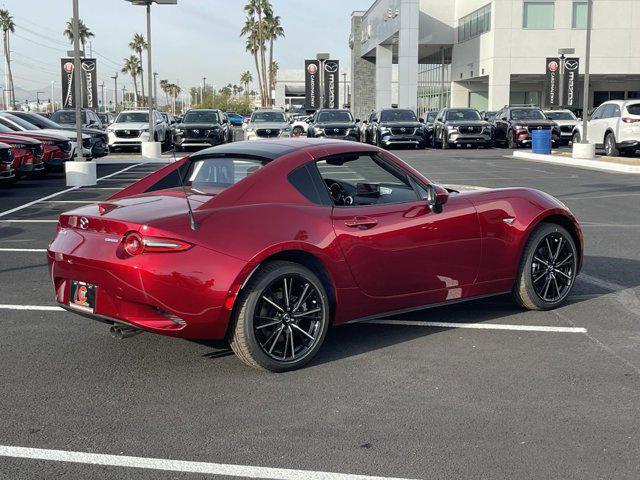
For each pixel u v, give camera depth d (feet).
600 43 150.61
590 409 13.51
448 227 17.87
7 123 63.87
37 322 19.58
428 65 226.38
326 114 100.22
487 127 103.50
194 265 14.40
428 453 11.77
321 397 14.23
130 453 11.85
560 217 20.15
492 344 17.47
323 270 16.16
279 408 13.70
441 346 17.37
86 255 14.97
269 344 15.44
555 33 151.33
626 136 75.00
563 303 20.99
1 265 27.02
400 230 17.03
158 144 89.61
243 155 16.96
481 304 21.20
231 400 14.10
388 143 101.71
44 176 64.95
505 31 151.84
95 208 16.19
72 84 113.91
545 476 10.97
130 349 17.29
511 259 19.19
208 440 12.33
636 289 22.76
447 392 14.43
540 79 163.12
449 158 85.87
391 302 17.30
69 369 15.92
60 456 11.76
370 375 15.44
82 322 19.58
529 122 101.65
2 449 12.01
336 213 16.29
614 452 11.75
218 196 15.40
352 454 11.76
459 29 179.42
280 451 11.89
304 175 16.31
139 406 13.84
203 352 17.07
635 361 16.20
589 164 71.10
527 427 12.74
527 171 66.18
